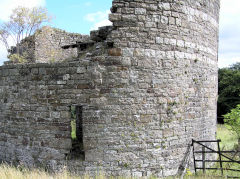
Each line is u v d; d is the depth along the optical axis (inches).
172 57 280.8
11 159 307.3
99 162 262.2
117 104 262.2
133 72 264.7
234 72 1294.3
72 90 268.1
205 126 340.5
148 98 269.1
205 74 334.6
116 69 262.1
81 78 265.3
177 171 286.7
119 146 262.7
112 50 262.2
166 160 277.6
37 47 517.3
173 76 282.0
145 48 267.7
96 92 262.2
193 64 307.6
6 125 313.1
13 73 299.9
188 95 302.2
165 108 276.8
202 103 330.0
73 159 271.6
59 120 272.7
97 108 262.5
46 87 277.7
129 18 263.3
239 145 412.5
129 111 263.9
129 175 263.6
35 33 523.2
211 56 354.3
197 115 319.3
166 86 277.3
